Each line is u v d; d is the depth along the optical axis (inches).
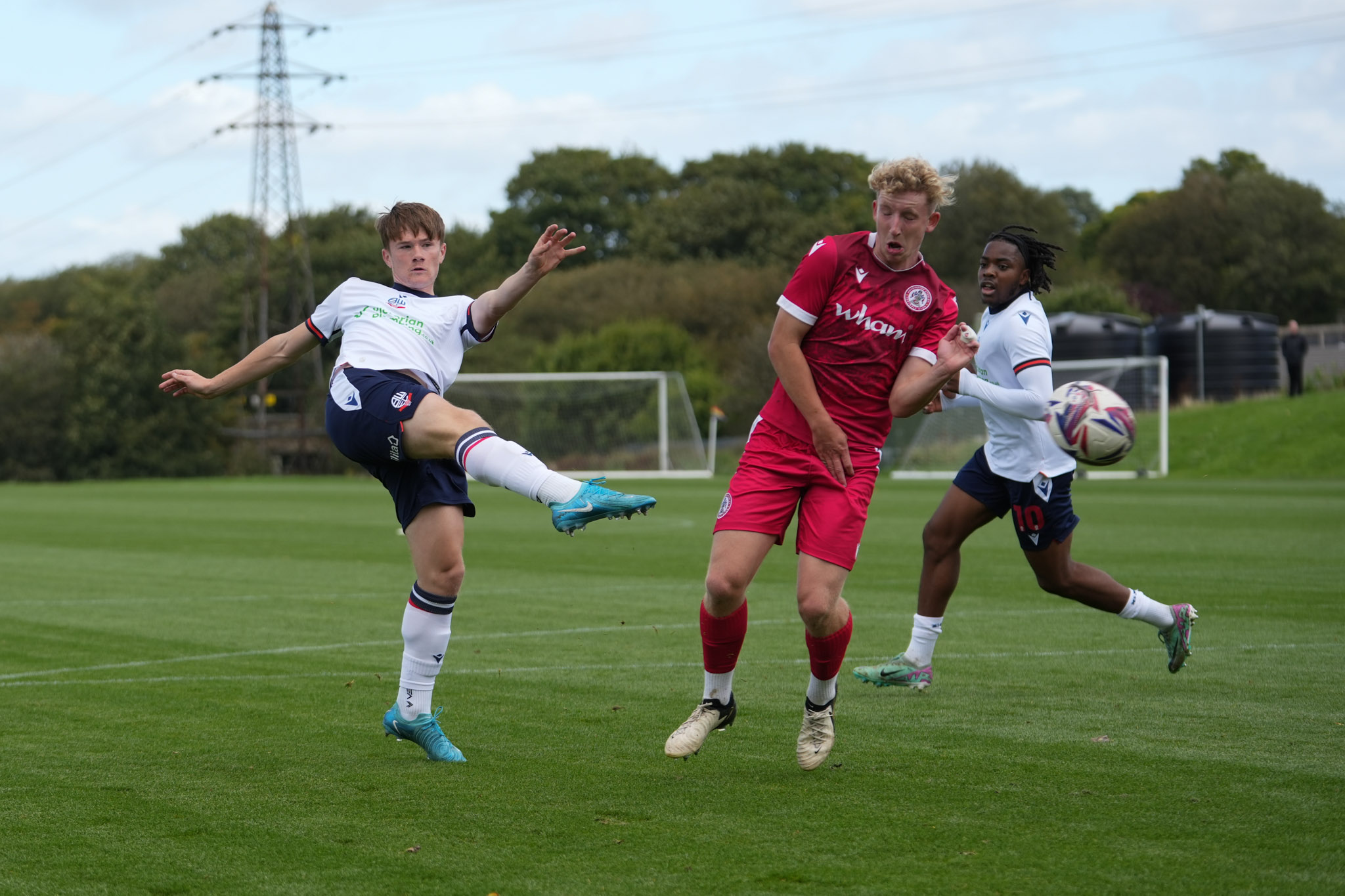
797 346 332.8
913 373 337.7
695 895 237.5
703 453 2930.6
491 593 764.0
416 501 349.7
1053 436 453.1
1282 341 2556.6
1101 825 280.8
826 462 332.8
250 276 4025.6
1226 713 406.0
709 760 349.4
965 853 261.9
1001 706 422.3
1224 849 263.0
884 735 379.2
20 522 1488.7
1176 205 4111.7
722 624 336.8
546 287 4266.7
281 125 3939.5
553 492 310.8
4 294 5797.2
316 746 370.9
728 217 4520.2
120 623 649.0
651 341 3587.6
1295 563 869.8
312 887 244.4
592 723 400.5
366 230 4736.7
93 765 345.1
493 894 239.1
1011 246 461.7
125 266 6117.1
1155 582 759.7
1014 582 783.7
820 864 255.4
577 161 5000.0
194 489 2536.9
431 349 354.0
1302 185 4047.7
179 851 267.0
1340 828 277.6
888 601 706.2
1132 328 2743.6
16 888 244.5
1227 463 2249.0
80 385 3762.3
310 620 658.2
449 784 323.6
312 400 3885.3
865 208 4530.0
